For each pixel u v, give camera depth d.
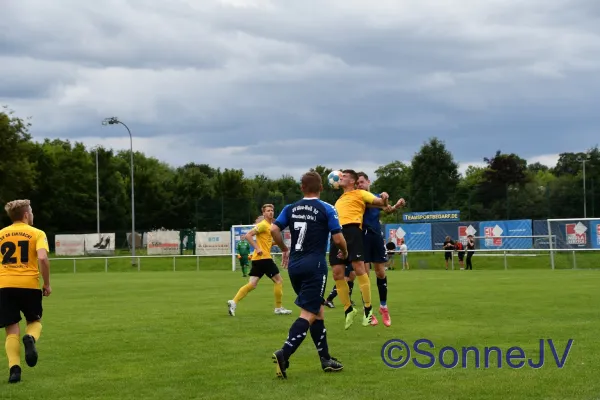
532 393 6.46
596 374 7.30
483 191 49.66
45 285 8.08
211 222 53.12
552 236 38.78
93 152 86.81
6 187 67.44
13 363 7.59
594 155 65.25
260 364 8.27
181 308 15.64
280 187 108.94
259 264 13.88
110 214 84.94
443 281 24.58
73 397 6.73
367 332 10.64
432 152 61.84
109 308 15.98
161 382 7.33
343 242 7.68
